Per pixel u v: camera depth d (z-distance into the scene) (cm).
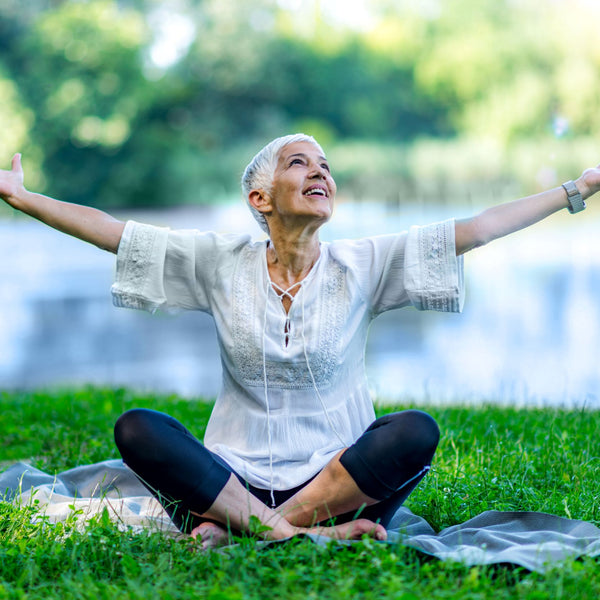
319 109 4975
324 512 350
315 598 281
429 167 4275
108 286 1986
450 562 312
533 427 564
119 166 4525
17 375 1106
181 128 4834
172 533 360
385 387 931
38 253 2642
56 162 4544
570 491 435
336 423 380
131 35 4625
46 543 351
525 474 450
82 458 538
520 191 4103
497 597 288
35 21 4834
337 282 380
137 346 1330
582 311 1495
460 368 1060
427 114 4900
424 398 814
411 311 1593
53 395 765
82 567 321
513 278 1936
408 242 380
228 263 385
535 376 995
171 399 733
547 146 4169
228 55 4803
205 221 3375
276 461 369
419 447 342
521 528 372
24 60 4712
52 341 1376
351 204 3800
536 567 310
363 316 387
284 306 379
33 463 540
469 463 479
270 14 5119
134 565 316
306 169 377
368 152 4456
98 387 827
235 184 4488
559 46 4447
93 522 359
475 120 4575
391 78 4934
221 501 346
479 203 3831
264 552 324
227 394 390
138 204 4516
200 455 348
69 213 389
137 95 4544
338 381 383
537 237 2738
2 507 395
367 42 4962
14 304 1752
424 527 388
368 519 356
